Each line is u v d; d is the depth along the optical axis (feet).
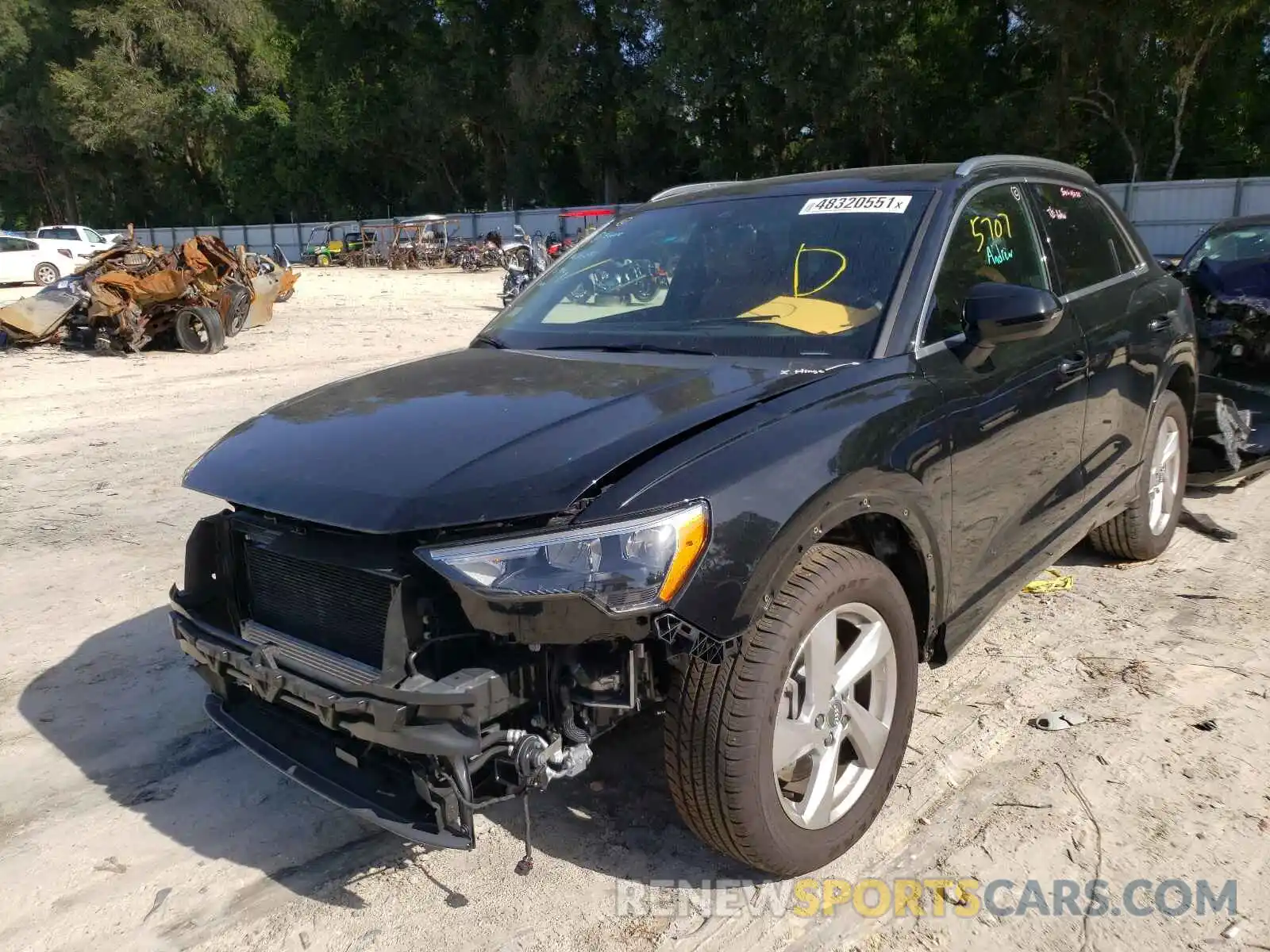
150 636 14.93
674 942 8.23
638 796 10.35
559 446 7.98
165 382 38.52
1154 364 14.34
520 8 151.43
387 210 198.59
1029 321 9.47
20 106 195.21
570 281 12.72
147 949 8.41
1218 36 96.27
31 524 20.58
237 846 9.82
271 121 189.16
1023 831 9.45
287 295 72.33
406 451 8.33
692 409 8.46
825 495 8.05
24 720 12.47
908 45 107.76
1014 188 12.36
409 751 7.41
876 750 9.17
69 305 47.11
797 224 11.50
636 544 7.22
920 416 9.29
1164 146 113.60
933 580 9.65
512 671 7.60
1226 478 18.92
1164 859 8.98
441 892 8.98
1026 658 13.01
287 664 8.20
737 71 119.55
